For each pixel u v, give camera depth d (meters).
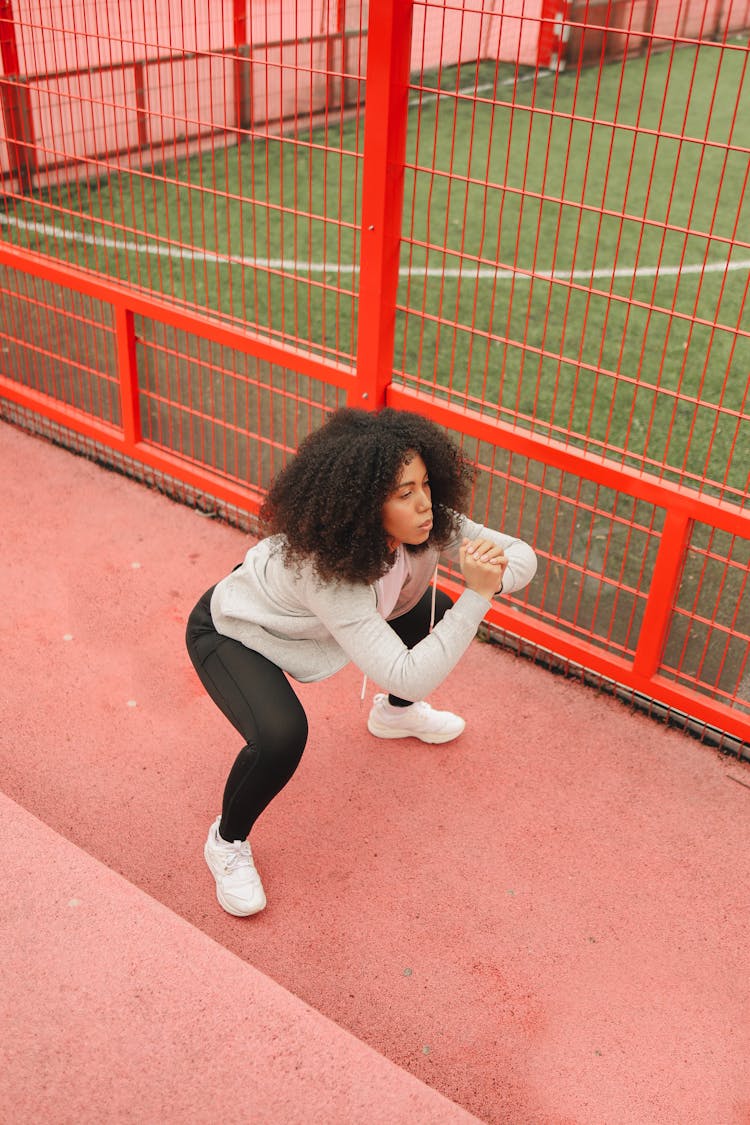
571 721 3.88
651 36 2.77
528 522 5.03
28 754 3.63
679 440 6.04
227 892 3.07
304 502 2.40
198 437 5.56
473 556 2.51
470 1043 2.79
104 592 4.43
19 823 2.82
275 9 8.98
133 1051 2.25
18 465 5.32
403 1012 2.86
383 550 2.42
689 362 7.00
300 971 2.96
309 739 3.74
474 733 3.80
